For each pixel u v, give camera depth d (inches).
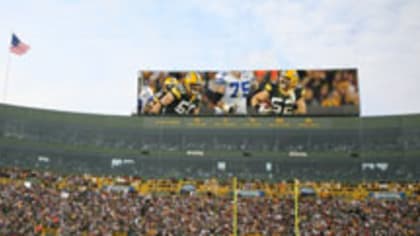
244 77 3326.8
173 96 3348.9
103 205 2731.3
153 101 3351.4
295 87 3267.7
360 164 3144.7
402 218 2559.1
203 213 2684.5
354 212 2640.3
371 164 3129.9
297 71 3287.4
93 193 2864.2
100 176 3201.3
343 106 3218.5
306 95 3250.5
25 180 2974.9
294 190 2960.1
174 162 3280.0
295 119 3287.4
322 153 3201.3
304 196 2918.3
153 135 3358.8
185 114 3329.2
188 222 2600.9
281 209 2699.3
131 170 3270.2
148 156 3309.5
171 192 3056.1
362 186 2992.1
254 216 2637.8
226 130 3324.3
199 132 3339.1
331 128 3245.6
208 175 3211.1
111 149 3319.4
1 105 3272.6
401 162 3095.5
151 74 3388.3
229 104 3304.6
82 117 3390.7
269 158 3235.7
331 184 3021.7
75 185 3011.8
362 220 2556.6
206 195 2970.0
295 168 3193.9
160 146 3326.8
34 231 2449.6
